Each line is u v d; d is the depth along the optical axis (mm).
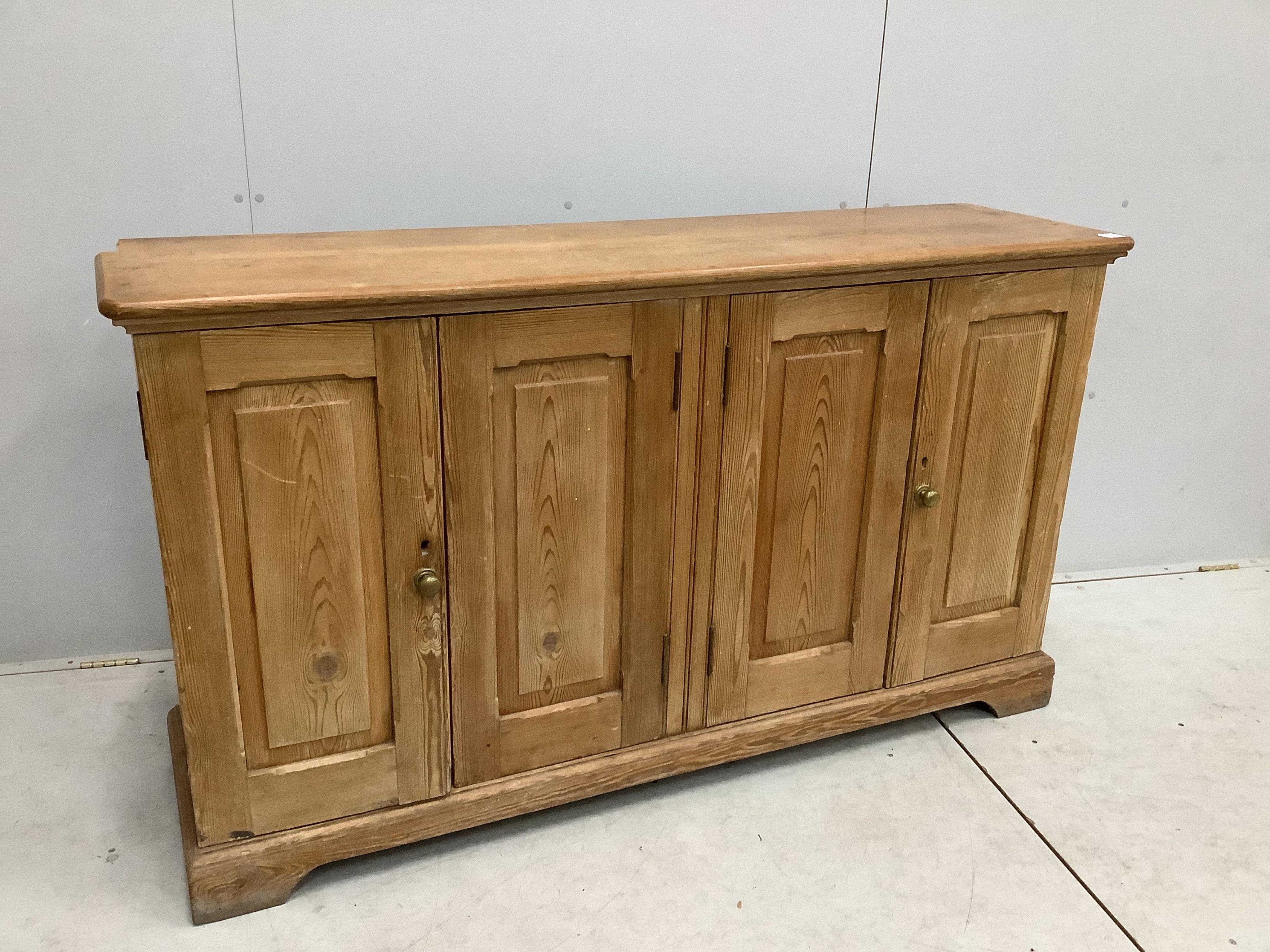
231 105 1833
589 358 1535
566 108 1990
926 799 1853
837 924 1571
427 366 1426
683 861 1689
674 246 1710
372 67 1867
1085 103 2275
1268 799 1871
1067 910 1611
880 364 1741
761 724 1876
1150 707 2139
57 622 2105
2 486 1980
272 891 1567
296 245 1664
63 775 1833
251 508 1407
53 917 1540
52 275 1870
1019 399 1897
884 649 1959
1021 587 2062
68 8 1725
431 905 1590
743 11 2021
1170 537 2734
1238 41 2299
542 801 1721
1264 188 2432
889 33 2117
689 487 1669
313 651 1510
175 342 1295
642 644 1733
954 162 2258
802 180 2184
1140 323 2477
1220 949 1543
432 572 1513
